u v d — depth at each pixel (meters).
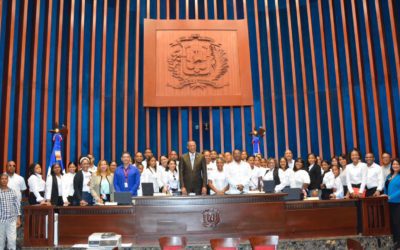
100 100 9.30
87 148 9.06
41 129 8.48
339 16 9.38
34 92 8.34
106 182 6.52
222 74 9.59
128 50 9.66
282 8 9.92
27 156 8.17
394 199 5.86
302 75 9.49
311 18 9.68
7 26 8.13
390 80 8.59
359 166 6.37
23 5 8.41
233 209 5.52
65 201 6.25
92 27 9.40
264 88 9.79
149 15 9.78
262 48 9.93
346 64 9.12
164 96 9.41
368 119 8.80
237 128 9.62
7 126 7.78
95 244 4.89
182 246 3.90
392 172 6.14
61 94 8.90
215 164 7.23
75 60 9.16
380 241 5.82
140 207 5.47
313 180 6.95
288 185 6.79
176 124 9.59
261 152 9.48
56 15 9.02
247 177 6.96
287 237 5.65
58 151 7.57
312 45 9.49
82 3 9.26
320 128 9.23
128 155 5.93
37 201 6.47
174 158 7.69
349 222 5.97
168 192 7.01
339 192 6.80
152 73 9.45
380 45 8.73
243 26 9.79
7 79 7.93
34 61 8.41
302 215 5.78
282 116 9.59
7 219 5.61
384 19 8.82
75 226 5.49
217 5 10.14
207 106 9.52
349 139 8.95
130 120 9.45
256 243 3.89
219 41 9.70
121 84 9.55
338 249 5.67
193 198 5.47
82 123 9.06
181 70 9.53
